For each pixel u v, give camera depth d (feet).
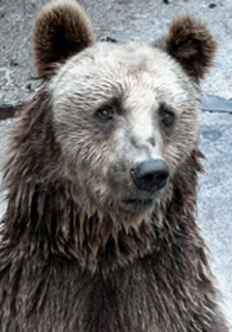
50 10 23.31
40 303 23.41
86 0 50.78
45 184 22.99
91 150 22.65
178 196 23.63
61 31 23.43
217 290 25.50
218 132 40.70
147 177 20.79
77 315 23.40
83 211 23.11
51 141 22.79
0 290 24.00
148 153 21.20
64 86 22.88
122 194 21.85
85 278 23.47
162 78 22.94
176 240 23.90
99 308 23.50
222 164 38.91
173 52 24.06
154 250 23.66
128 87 22.52
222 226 36.32
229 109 42.29
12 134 23.98
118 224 23.06
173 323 23.85
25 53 47.67
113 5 50.47
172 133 23.08
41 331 23.52
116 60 23.00
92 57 23.15
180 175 23.56
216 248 35.45
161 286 23.72
